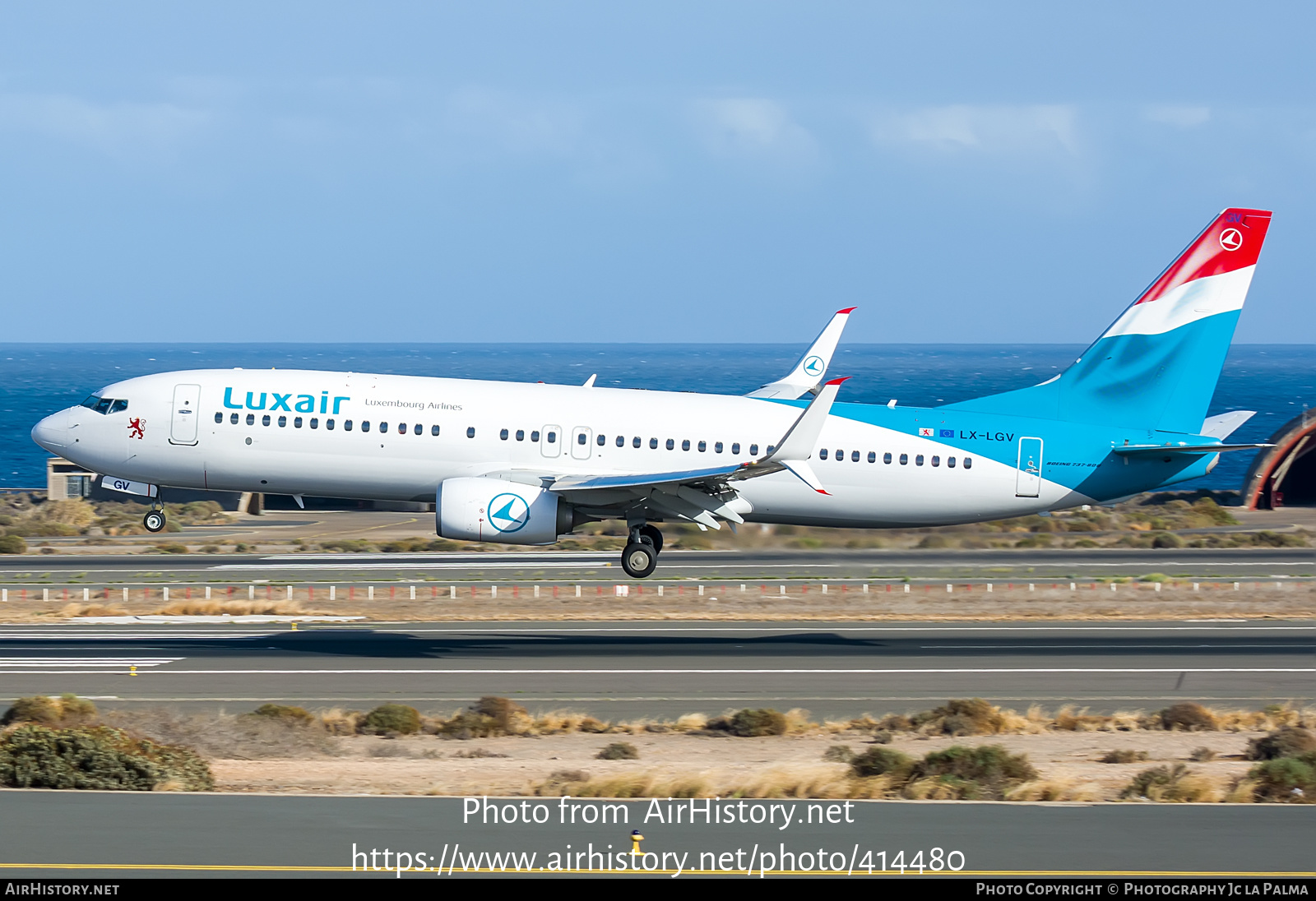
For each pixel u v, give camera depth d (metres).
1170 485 131.38
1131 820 56.03
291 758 74.38
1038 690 99.31
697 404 126.06
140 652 108.88
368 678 99.56
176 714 83.25
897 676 103.88
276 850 49.25
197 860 48.00
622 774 67.19
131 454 123.81
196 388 124.06
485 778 67.94
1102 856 50.25
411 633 121.81
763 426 124.44
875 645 118.88
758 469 110.00
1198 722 87.69
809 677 102.75
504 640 118.81
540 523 113.12
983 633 126.50
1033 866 49.00
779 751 78.19
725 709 91.44
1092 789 65.62
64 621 127.44
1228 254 131.00
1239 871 48.47
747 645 117.50
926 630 128.38
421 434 121.75
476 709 87.19
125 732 73.00
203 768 65.62
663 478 110.06
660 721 87.69
